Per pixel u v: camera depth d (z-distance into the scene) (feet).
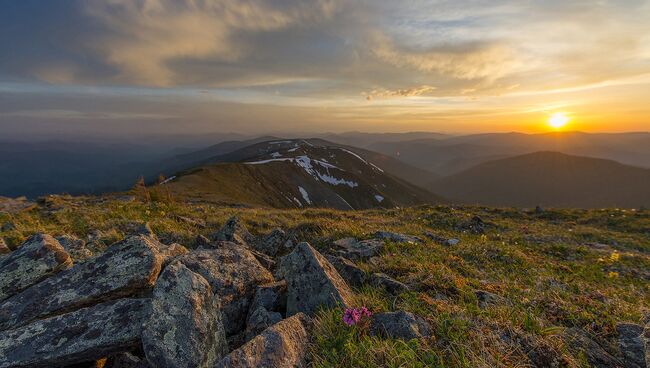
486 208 121.49
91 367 18.06
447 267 35.42
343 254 38.63
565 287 34.42
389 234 49.73
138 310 18.66
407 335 17.31
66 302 19.45
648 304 32.32
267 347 15.21
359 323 18.10
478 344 16.76
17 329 17.80
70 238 32.48
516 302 25.41
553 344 18.07
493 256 46.42
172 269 19.06
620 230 91.45
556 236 76.43
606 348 19.84
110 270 21.33
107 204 73.10
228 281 23.36
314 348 16.60
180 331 16.72
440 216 93.66
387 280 26.86
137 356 19.19
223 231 44.62
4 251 29.50
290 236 50.90
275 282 24.73
